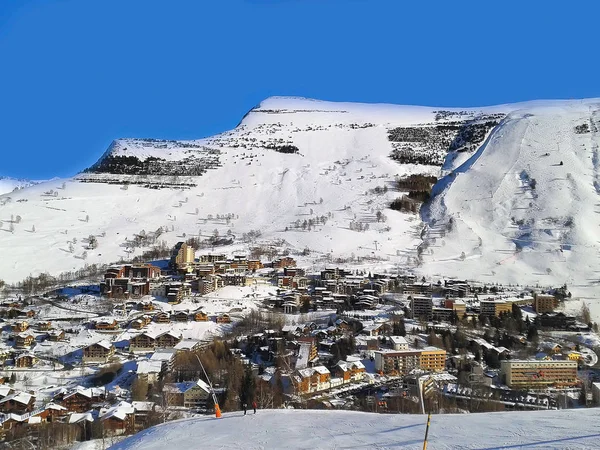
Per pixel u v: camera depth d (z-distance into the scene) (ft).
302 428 216.74
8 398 519.19
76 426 442.09
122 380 595.06
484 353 652.07
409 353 604.08
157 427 238.48
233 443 203.72
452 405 456.45
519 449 177.99
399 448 186.91
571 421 204.23
